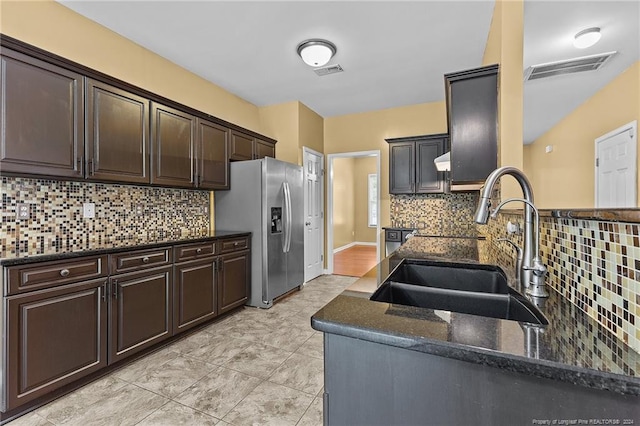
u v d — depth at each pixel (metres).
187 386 1.89
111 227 2.52
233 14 2.42
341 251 7.58
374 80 3.69
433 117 4.44
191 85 3.40
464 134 2.16
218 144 3.31
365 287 1.04
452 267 1.47
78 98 2.03
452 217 4.34
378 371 0.69
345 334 0.70
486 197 0.92
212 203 3.61
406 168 4.29
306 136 4.56
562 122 1.98
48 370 1.71
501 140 2.02
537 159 2.07
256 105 4.51
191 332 2.70
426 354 0.64
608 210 0.63
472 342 0.60
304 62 3.20
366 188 8.66
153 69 2.96
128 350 2.12
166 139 2.69
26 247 2.00
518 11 1.97
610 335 0.63
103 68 2.53
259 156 3.98
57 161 1.92
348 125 4.97
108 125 2.21
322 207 5.05
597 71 1.87
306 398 1.78
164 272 2.40
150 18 2.45
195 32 2.65
